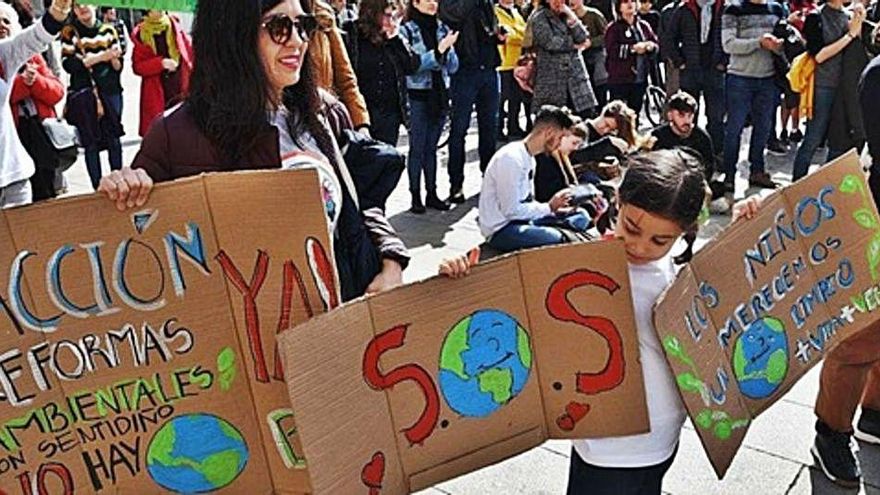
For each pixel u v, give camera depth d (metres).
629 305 1.90
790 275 2.25
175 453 1.70
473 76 6.39
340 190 1.95
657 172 1.91
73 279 1.58
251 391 1.71
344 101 4.57
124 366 1.64
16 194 3.92
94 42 6.13
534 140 4.91
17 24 4.05
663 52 7.50
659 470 2.07
